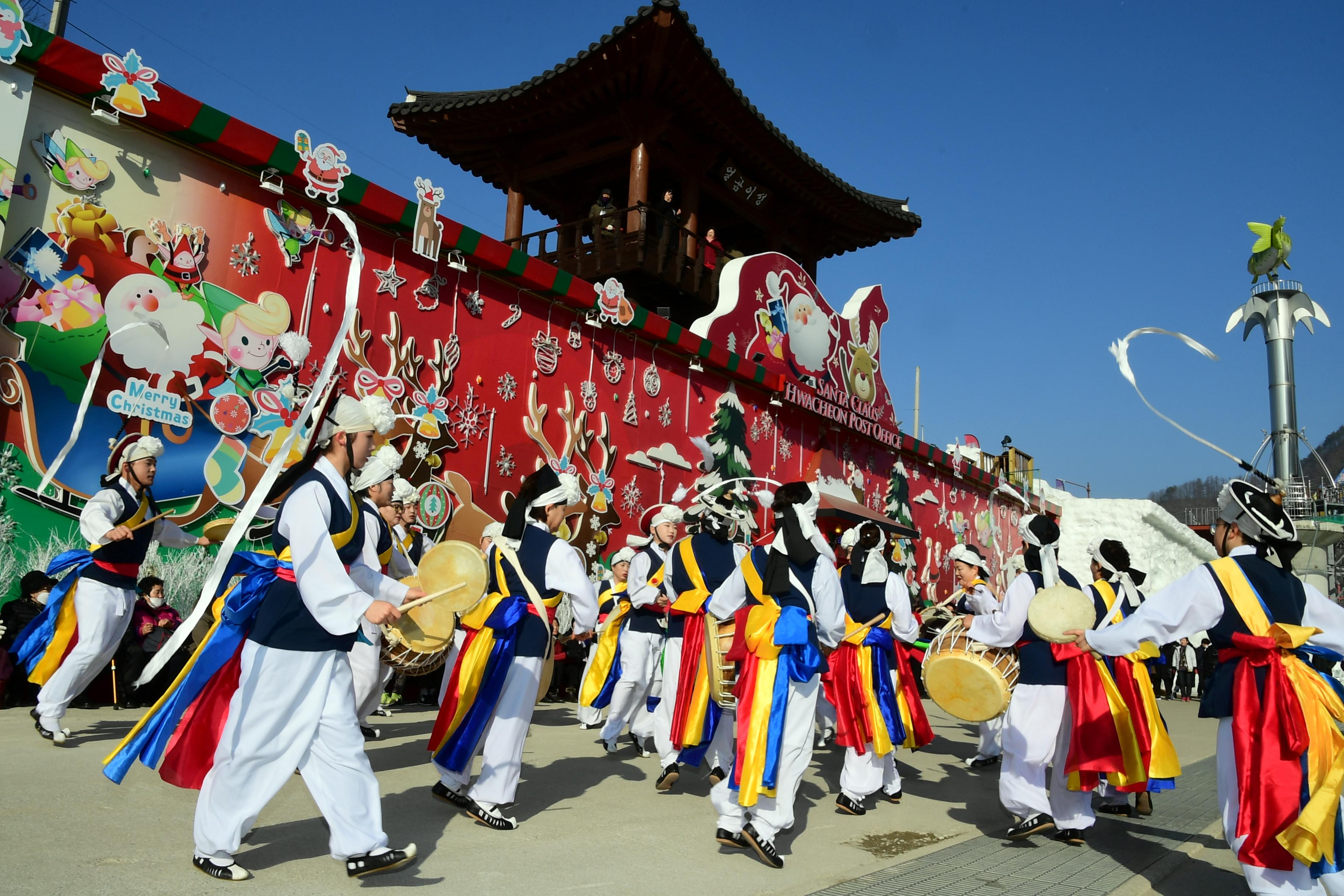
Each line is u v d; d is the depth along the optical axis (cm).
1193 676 2045
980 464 2388
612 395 1177
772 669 447
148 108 728
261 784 338
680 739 554
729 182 1806
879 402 1817
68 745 557
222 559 309
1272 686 370
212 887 328
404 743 672
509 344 1041
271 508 811
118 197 732
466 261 985
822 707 823
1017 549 2448
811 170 1805
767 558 471
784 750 440
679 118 1617
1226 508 406
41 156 693
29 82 678
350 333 876
